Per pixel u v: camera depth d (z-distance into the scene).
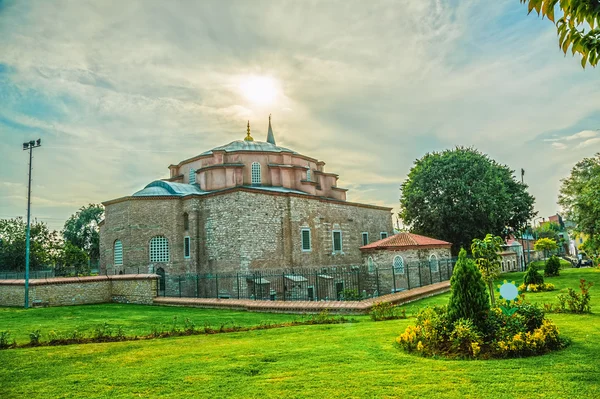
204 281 33.53
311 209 39.56
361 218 48.09
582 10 4.28
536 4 4.46
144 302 23.88
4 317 18.84
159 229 33.72
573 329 11.13
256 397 6.90
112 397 7.28
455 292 9.98
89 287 24.66
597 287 23.38
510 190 47.00
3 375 8.81
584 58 4.57
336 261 42.16
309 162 47.03
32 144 26.91
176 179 44.16
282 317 17.73
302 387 7.29
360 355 9.41
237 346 11.16
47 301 23.12
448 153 46.34
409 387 7.03
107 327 15.34
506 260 55.09
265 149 44.31
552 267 32.19
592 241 34.09
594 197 30.19
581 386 6.75
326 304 18.06
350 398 6.64
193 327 14.34
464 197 41.97
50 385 8.06
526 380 7.13
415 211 45.94
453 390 6.80
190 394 7.21
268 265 33.81
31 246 48.16
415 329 10.07
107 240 34.97
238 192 32.59
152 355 10.43
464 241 44.31
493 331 9.41
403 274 33.53
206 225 34.19
